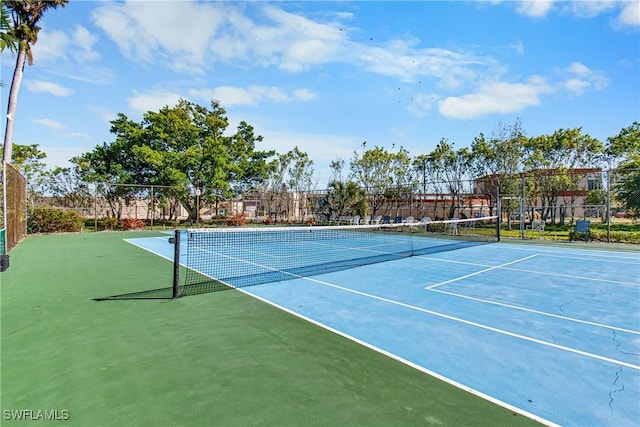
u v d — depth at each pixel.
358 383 2.92
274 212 29.09
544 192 20.88
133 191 23.39
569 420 2.46
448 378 3.04
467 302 5.55
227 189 24.16
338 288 6.43
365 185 25.50
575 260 10.17
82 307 5.04
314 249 12.56
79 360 3.28
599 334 4.20
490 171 22.30
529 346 3.80
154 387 2.79
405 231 20.12
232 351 3.55
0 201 9.91
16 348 3.55
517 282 7.08
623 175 16.86
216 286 6.52
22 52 12.34
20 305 5.11
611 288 6.61
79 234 17.50
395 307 5.23
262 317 4.69
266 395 2.70
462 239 16.28
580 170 20.47
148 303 5.30
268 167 28.52
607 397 2.78
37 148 21.31
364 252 11.84
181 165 22.69
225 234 17.58
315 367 3.21
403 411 2.51
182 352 3.50
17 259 9.38
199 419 2.36
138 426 2.27
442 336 4.06
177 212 28.91
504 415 2.50
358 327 4.34
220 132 25.73
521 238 16.64
